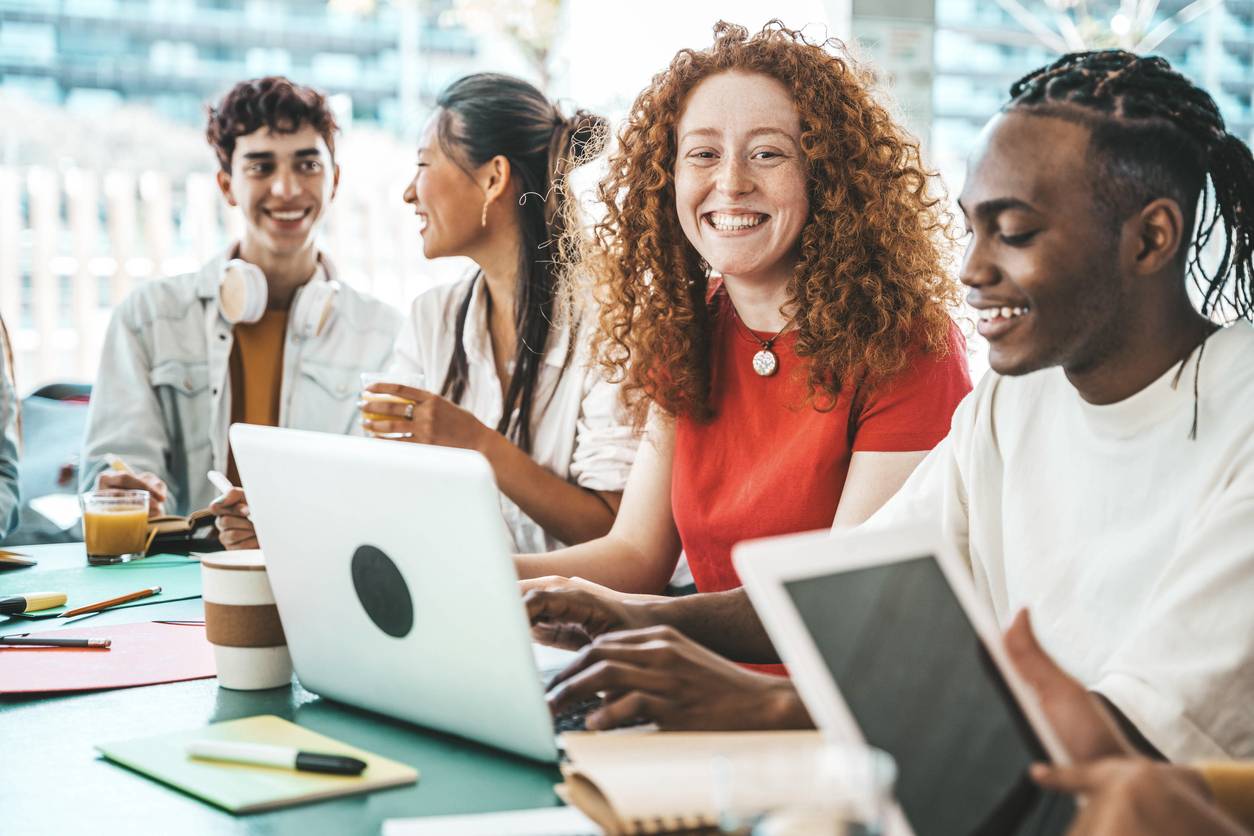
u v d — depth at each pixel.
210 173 5.60
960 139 5.27
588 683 1.15
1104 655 1.22
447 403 2.23
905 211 1.79
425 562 1.13
